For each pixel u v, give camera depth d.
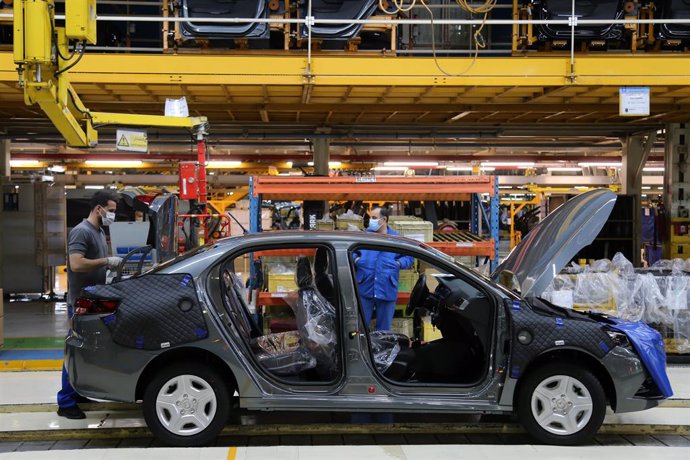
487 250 7.86
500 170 23.80
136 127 9.34
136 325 4.54
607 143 16.53
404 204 14.41
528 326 4.67
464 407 4.62
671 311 7.65
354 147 15.98
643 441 5.03
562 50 8.98
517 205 19.97
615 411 4.82
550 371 4.71
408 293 7.52
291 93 9.66
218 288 4.66
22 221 13.56
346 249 4.73
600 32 8.55
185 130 12.70
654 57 8.59
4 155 14.31
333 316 5.02
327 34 8.51
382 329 7.03
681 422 5.34
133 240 8.52
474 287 4.81
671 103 10.63
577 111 10.98
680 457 4.42
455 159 17.78
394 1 8.30
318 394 4.57
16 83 8.41
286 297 6.15
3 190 13.54
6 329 10.02
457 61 8.59
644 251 15.23
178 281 4.63
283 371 4.84
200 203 9.18
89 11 5.59
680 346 7.64
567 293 7.60
